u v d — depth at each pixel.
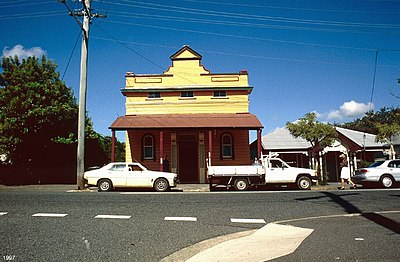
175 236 7.09
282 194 13.97
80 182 17.28
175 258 5.70
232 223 8.39
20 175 23.80
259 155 20.55
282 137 27.28
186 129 20.80
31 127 21.83
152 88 23.78
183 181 23.00
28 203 11.05
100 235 7.02
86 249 6.05
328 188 18.61
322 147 21.83
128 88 23.81
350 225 8.11
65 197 12.66
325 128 21.70
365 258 5.56
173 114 23.58
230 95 24.00
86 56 18.03
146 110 23.78
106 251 5.96
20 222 8.13
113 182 16.77
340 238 6.88
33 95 22.33
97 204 10.91
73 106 25.16
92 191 16.19
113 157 20.23
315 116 22.11
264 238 6.98
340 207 10.70
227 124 21.12
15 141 21.31
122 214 9.27
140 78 24.12
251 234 7.38
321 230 7.62
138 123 21.36
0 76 23.55
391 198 12.51
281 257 5.70
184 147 23.47
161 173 17.00
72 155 25.58
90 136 30.22
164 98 23.94
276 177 17.56
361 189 16.75
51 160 24.69
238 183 17.22
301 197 12.90
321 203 11.44
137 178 16.83
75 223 8.08
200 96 23.97
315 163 23.73
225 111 23.86
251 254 5.88
